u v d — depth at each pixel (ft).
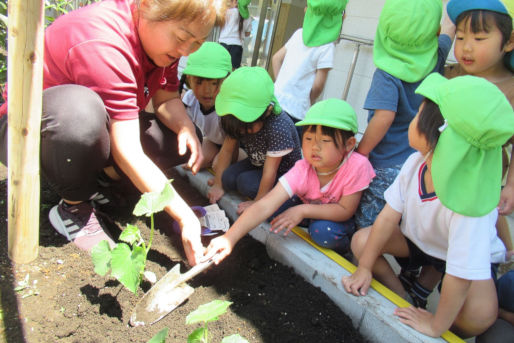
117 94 4.55
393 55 6.01
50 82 4.92
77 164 4.60
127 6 4.71
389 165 6.28
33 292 4.28
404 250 5.52
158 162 6.80
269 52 14.75
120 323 4.12
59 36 4.61
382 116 5.94
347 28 11.67
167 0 4.18
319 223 5.67
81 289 4.42
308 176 5.92
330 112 5.40
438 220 4.54
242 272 5.33
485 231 4.00
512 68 5.85
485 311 4.37
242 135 6.35
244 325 4.35
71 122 4.33
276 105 6.36
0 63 8.11
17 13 3.56
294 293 4.99
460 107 3.51
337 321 4.61
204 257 4.84
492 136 3.46
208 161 7.91
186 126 6.50
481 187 3.74
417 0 5.63
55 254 4.87
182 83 8.05
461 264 3.97
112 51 4.48
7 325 3.86
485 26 5.21
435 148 3.92
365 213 6.11
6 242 4.92
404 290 5.52
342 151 5.54
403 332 4.22
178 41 4.57
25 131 3.97
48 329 3.92
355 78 11.62
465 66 5.69
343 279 4.90
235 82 5.94
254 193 6.66
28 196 4.28
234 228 5.29
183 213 4.66
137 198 6.57
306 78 8.98
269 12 14.57
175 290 4.47
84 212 5.23
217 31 15.80
